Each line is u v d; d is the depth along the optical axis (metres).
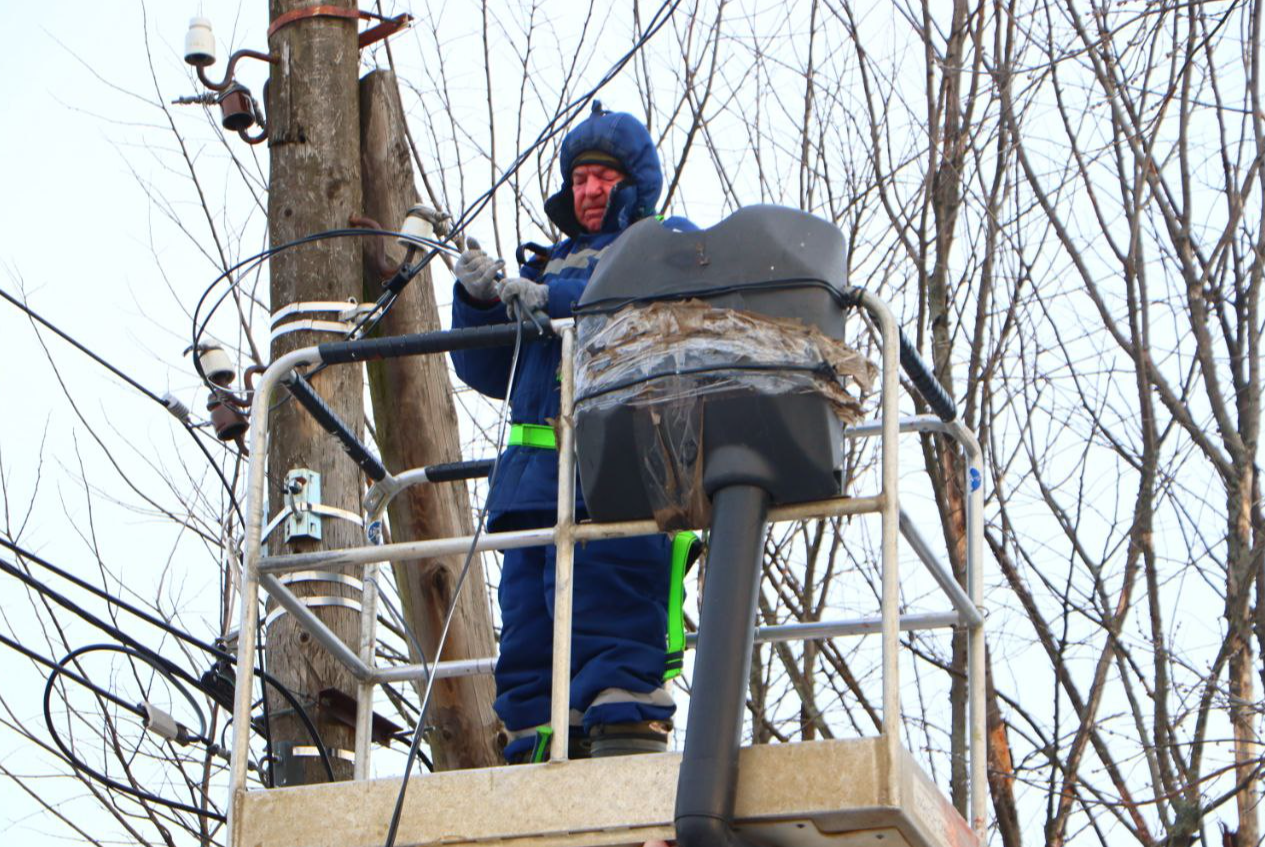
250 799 16.11
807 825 14.75
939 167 34.25
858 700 32.44
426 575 26.12
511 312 17.47
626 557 17.92
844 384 15.96
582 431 16.27
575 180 19.92
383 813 15.75
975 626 18.83
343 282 26.42
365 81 28.38
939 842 15.52
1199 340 32.84
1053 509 32.41
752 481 15.66
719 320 15.98
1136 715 30.44
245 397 25.75
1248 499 31.75
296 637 24.17
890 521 15.38
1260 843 29.39
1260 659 30.75
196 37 27.50
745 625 15.10
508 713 18.36
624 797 15.19
